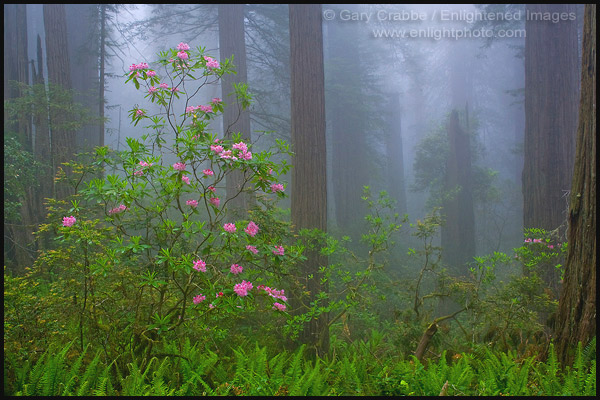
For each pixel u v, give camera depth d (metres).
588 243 5.18
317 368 4.95
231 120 13.31
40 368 4.48
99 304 4.98
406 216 7.55
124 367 4.99
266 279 6.48
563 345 5.29
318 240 7.35
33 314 4.94
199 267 4.60
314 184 8.23
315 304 6.52
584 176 5.31
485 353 6.04
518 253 7.47
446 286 7.10
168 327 5.08
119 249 4.57
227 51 13.88
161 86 5.28
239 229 4.96
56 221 5.29
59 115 11.79
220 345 6.32
